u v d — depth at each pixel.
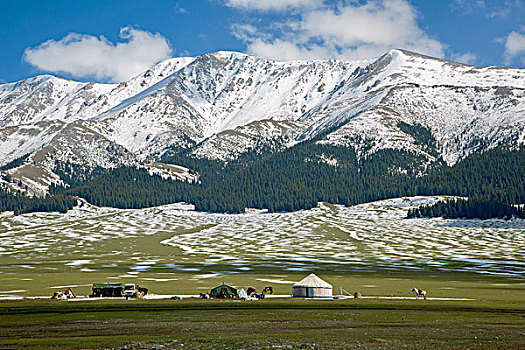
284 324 65.56
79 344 50.06
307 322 67.69
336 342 50.53
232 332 58.16
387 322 67.69
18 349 47.72
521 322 67.62
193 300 103.00
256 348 47.22
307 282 113.06
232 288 109.44
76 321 69.12
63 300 102.25
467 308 87.00
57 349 47.47
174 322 67.88
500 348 46.97
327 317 73.62
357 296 109.12
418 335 55.47
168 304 93.31
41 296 111.12
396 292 120.56
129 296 109.69
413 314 77.88
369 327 62.56
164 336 55.19
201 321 68.88
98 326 63.91
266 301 101.81
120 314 77.56
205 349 47.00
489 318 72.50
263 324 65.50
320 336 54.75
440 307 88.56
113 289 112.88
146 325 64.62
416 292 107.19
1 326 64.38
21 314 77.94
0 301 99.56
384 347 47.59
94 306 89.56
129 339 53.22
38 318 72.69
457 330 59.50
